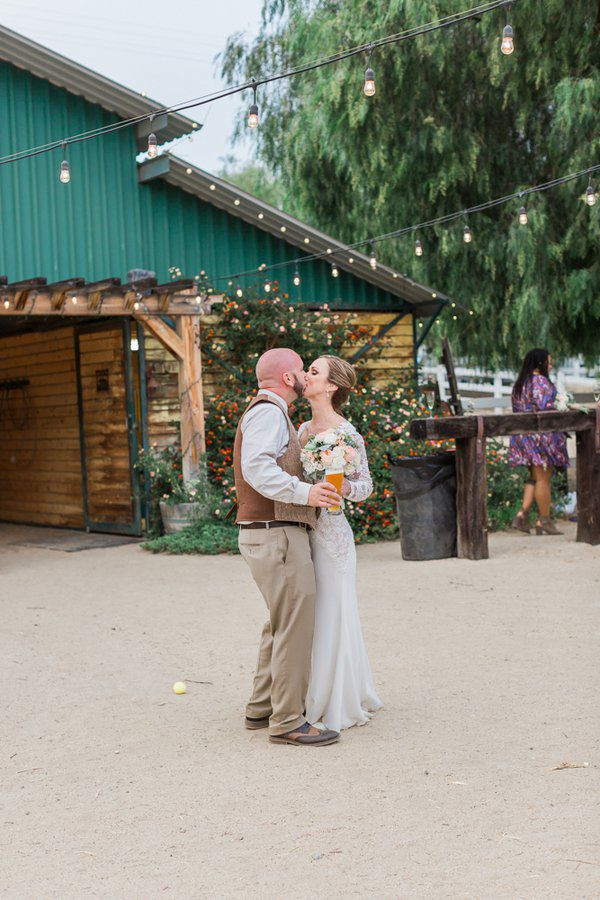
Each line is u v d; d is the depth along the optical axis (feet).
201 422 37.63
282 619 14.37
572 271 45.39
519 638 20.24
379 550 33.71
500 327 49.11
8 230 37.40
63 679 18.97
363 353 44.11
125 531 40.34
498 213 48.55
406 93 46.50
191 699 17.25
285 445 14.46
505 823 11.33
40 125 38.11
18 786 13.43
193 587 28.32
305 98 51.93
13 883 10.49
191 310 36.47
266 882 10.19
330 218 54.60
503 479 38.09
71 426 43.78
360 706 15.38
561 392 32.04
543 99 45.78
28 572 32.76
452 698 16.39
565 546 31.19
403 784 12.72
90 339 41.45
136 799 12.73
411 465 30.12
